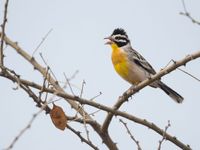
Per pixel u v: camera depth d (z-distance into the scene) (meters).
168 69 10.69
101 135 10.91
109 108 10.53
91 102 10.17
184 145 10.92
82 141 10.05
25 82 9.70
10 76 9.68
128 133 9.74
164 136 9.80
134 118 10.77
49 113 10.01
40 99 9.73
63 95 9.78
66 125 9.98
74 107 10.92
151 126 10.80
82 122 10.51
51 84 10.14
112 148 10.98
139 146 9.59
